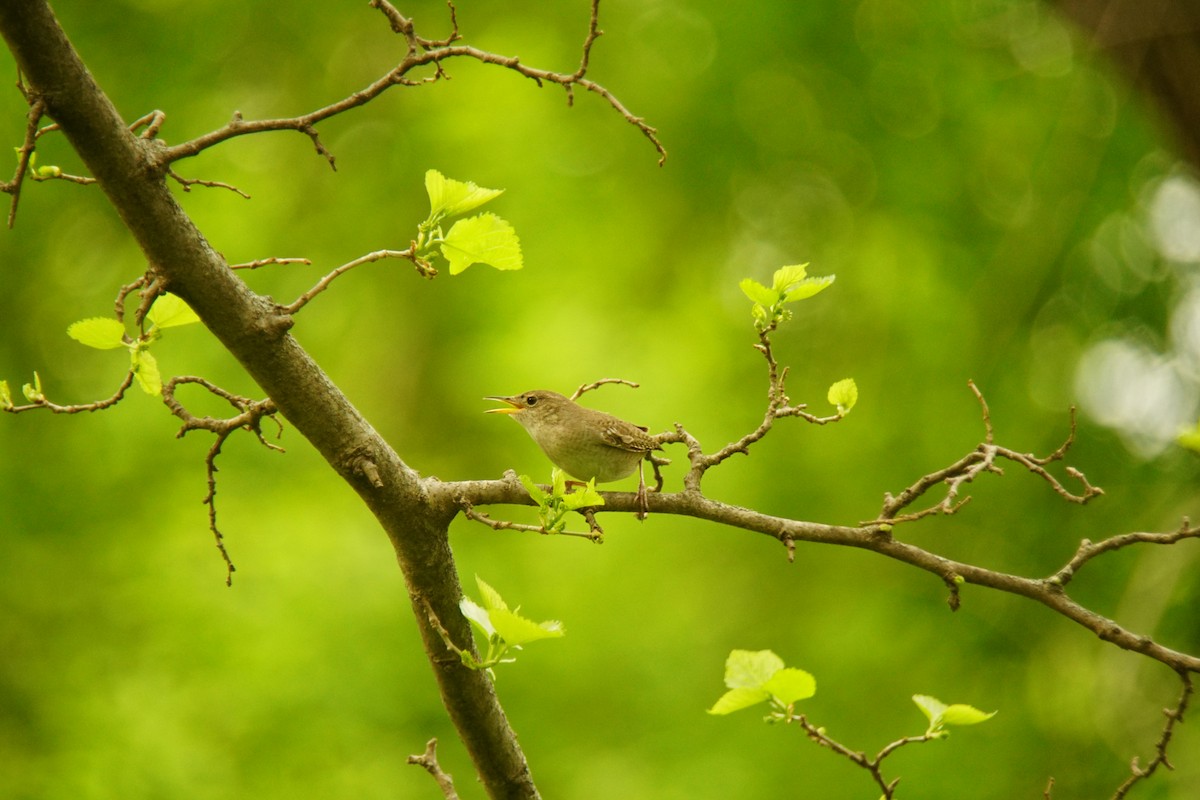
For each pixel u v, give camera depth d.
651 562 14.62
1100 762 12.85
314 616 12.88
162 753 12.09
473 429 15.95
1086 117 14.73
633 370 14.27
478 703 5.03
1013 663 14.30
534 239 15.62
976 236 15.45
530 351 14.46
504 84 15.91
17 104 14.68
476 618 3.85
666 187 16.83
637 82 16.48
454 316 16.77
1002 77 15.44
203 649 12.80
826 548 15.14
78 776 12.12
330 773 12.23
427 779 12.89
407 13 17.28
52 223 15.87
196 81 16.50
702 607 15.20
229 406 14.48
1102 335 15.05
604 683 13.80
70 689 13.12
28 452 14.71
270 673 12.45
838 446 14.91
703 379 14.91
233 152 16.58
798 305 16.22
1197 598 12.04
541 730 13.45
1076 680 13.66
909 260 15.02
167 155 4.03
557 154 15.94
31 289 15.55
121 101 15.92
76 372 15.52
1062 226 14.42
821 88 16.41
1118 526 13.98
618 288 15.89
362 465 4.50
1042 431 14.57
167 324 4.28
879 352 15.25
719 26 15.98
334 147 17.77
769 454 15.09
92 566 13.93
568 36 16.94
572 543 14.54
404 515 4.64
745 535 14.81
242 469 14.53
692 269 16.88
